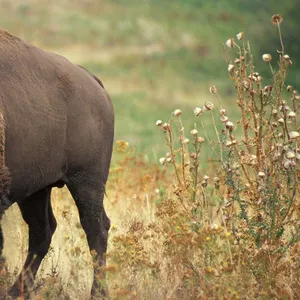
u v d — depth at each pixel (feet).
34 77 71.00
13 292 70.95
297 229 71.10
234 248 70.64
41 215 77.87
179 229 71.61
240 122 77.66
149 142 247.09
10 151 68.23
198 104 437.99
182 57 582.35
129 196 100.22
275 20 74.43
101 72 534.37
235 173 74.02
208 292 63.46
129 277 70.23
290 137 70.28
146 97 455.63
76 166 75.46
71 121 73.97
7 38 71.00
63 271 77.97
